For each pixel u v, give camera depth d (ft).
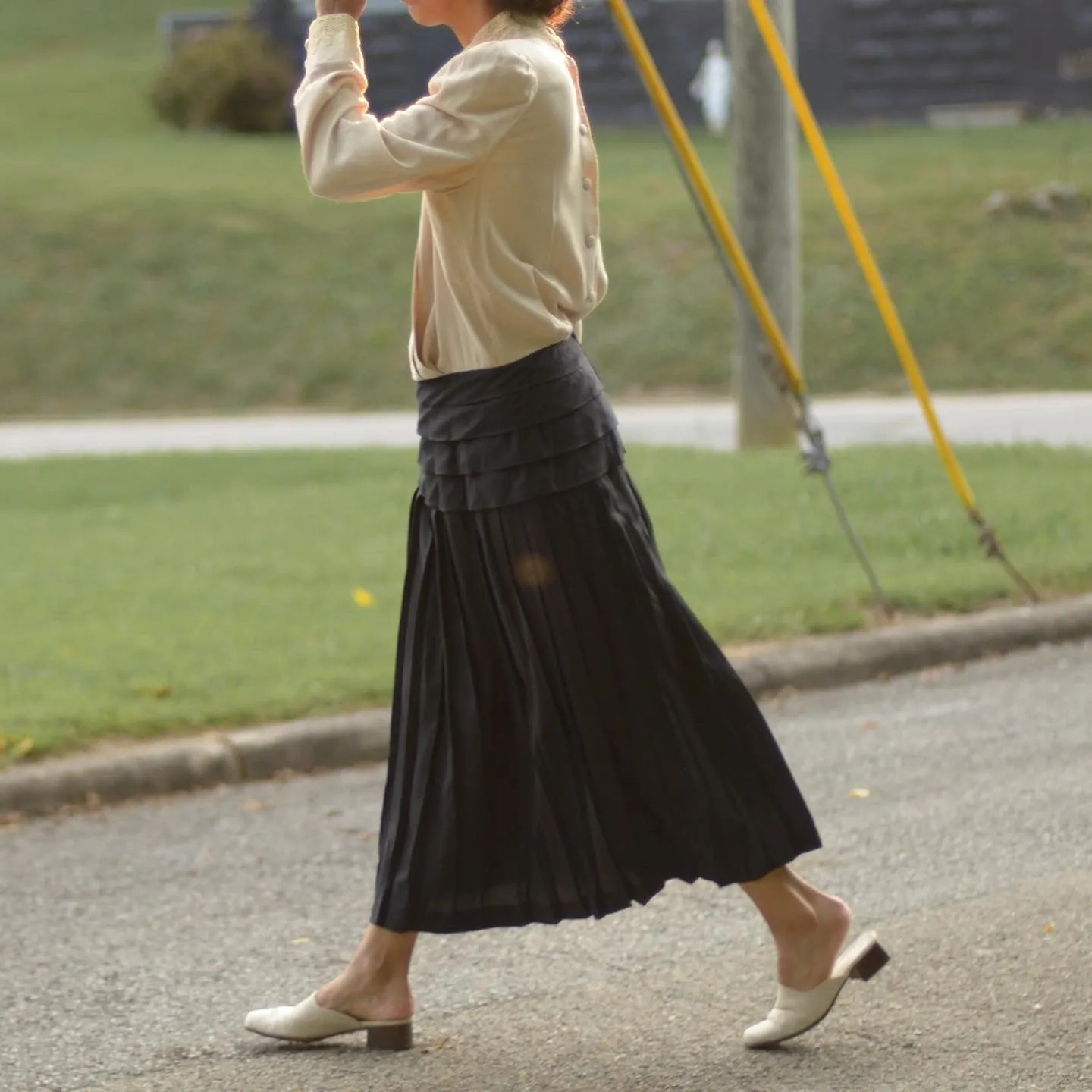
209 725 82.99
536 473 42.96
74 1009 51.90
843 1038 46.44
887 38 439.63
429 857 44.75
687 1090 43.60
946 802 69.67
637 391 309.01
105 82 536.01
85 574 123.65
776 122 182.29
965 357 309.01
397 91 426.10
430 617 44.78
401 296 343.05
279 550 130.62
